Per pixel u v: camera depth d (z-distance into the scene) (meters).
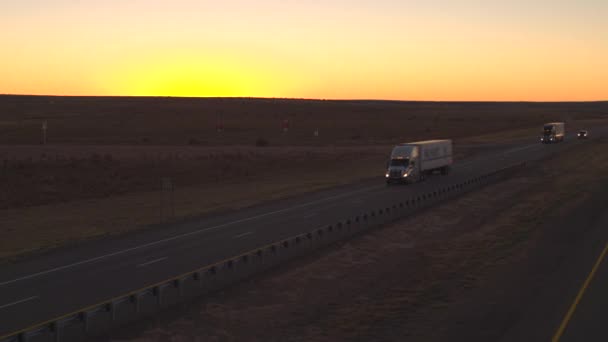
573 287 20.81
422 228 34.62
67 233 33.72
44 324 15.17
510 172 63.56
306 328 17.80
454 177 60.09
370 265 26.05
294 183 58.34
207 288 21.42
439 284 22.48
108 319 17.67
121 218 38.97
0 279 23.03
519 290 21.02
